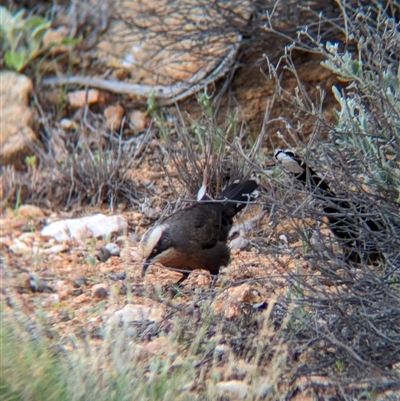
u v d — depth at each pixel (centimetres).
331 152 1420
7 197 2227
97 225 2022
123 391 1151
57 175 2245
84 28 2664
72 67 2602
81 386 1158
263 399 1197
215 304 1527
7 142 2383
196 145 2164
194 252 1669
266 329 1290
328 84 2258
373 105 1337
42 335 1344
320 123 1412
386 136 1307
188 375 1216
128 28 2494
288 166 1446
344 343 1238
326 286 1474
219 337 1298
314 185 1439
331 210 1477
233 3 2205
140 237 1986
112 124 2425
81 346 1301
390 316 1239
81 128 2402
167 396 1139
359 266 1420
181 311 1403
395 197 1334
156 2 2508
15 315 1459
